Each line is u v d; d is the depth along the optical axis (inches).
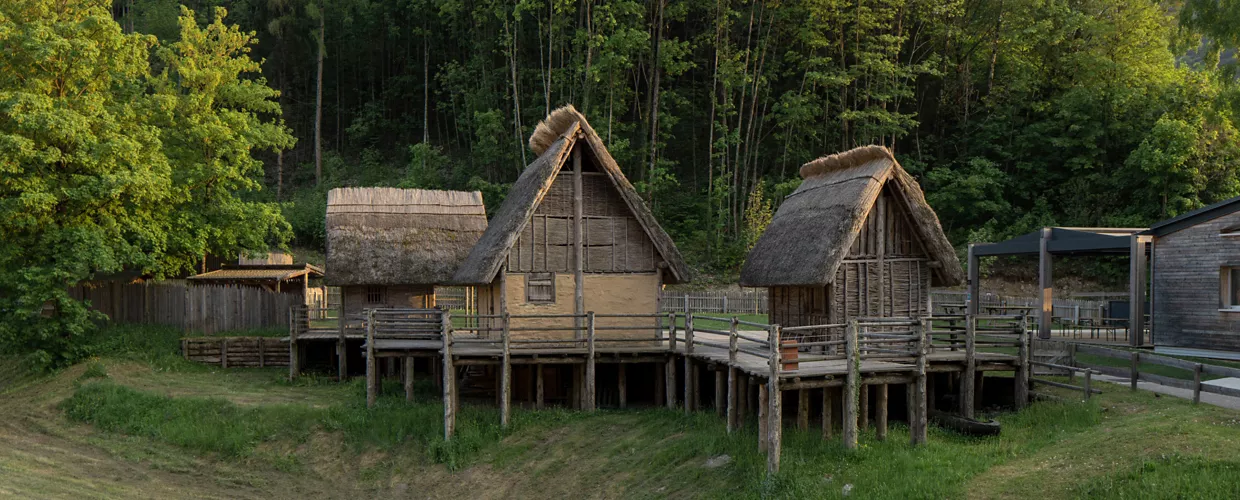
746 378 775.7
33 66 1129.4
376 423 872.9
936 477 557.9
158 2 2682.1
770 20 2055.9
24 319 1092.5
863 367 650.8
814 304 797.9
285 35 2755.9
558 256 906.1
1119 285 1723.7
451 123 2687.0
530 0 1985.7
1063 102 1946.4
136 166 1152.2
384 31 2819.9
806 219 819.4
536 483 738.2
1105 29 1961.1
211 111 1327.5
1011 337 772.6
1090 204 1860.2
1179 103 1846.7
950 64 2112.5
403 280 1079.0
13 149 1039.0
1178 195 1659.7
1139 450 534.0
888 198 794.8
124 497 763.4
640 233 928.3
